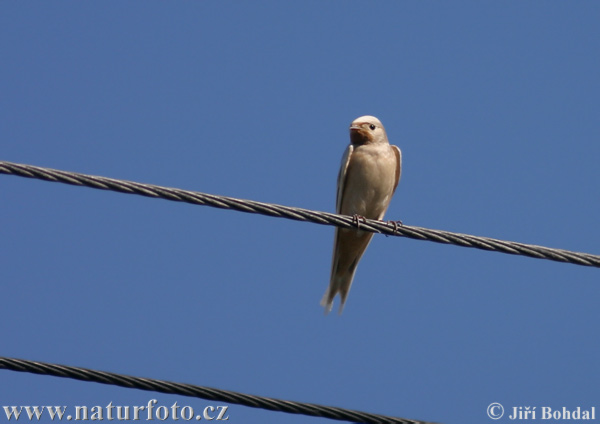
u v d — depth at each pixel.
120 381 10.20
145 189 11.52
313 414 10.47
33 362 10.10
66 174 11.27
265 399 10.38
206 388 10.30
